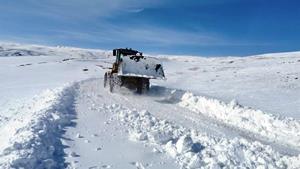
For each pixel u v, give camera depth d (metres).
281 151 10.20
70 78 39.62
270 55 105.25
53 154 7.23
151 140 8.91
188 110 16.30
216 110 16.03
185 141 8.21
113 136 9.12
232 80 34.09
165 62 78.75
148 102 17.77
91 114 12.04
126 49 22.00
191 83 32.72
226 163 7.53
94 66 61.84
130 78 20.56
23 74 47.16
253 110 14.91
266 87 29.17
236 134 11.91
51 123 9.53
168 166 7.17
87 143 8.29
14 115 13.04
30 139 7.41
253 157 8.02
